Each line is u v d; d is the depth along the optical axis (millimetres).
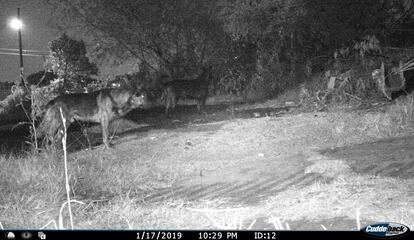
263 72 21469
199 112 18016
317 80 18016
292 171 8250
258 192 7250
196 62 23469
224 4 22312
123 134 14547
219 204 6793
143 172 9016
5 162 9523
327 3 20156
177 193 7758
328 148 9656
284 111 15648
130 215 6496
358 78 15750
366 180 6906
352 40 19766
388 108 12641
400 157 8062
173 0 22125
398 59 17188
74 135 15062
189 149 11062
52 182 8062
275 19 21203
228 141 11406
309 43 20828
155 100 20734
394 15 20438
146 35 22516
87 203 7398
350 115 12305
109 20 22328
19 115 23703
